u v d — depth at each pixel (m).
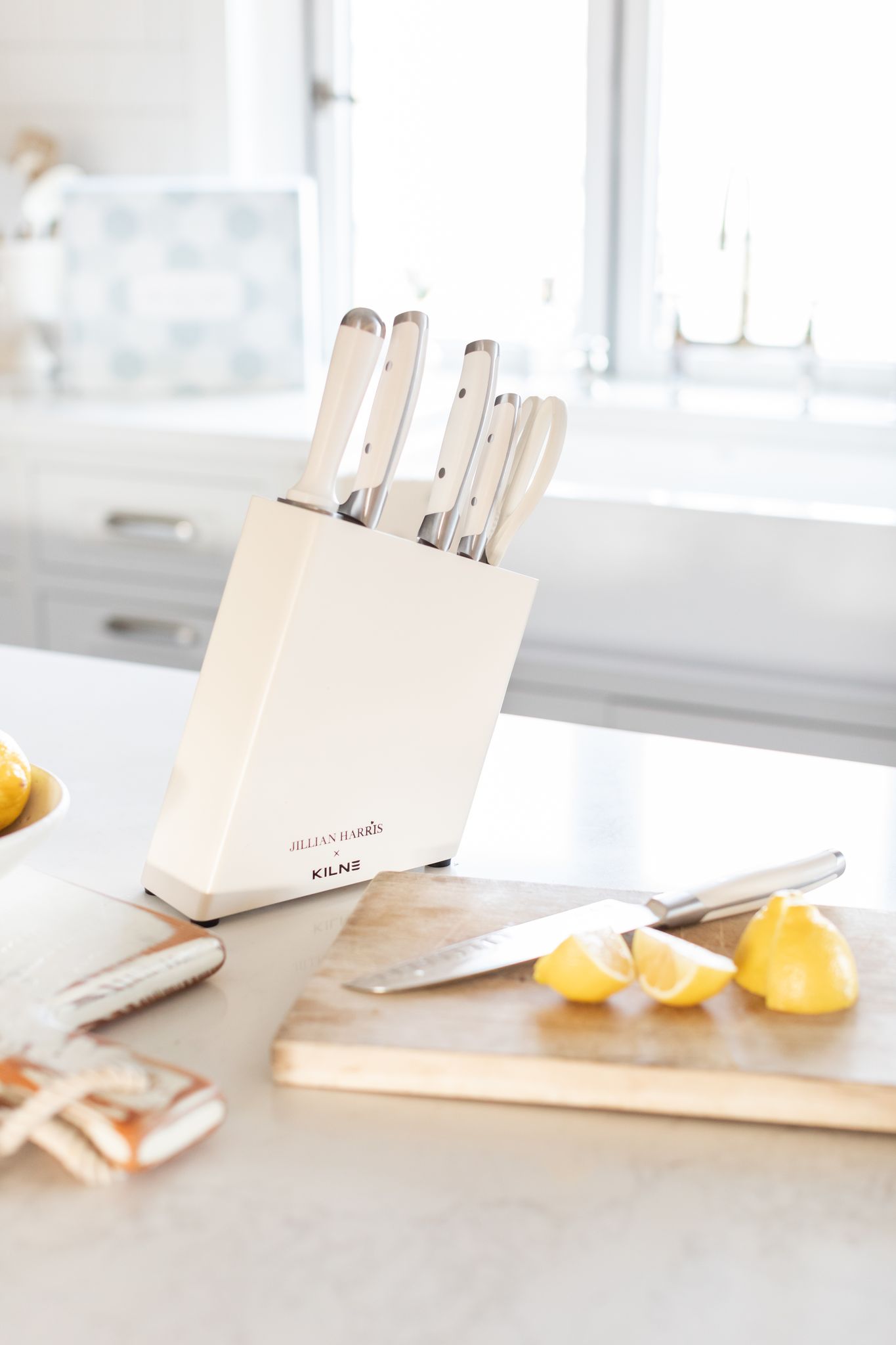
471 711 0.74
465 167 2.62
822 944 0.57
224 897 0.68
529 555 1.92
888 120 2.29
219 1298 0.43
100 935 0.62
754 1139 0.52
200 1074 0.55
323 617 0.65
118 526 2.20
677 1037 0.55
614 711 1.93
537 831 0.82
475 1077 0.53
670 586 1.85
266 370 2.49
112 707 1.04
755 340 2.44
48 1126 0.47
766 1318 0.42
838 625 1.77
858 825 0.84
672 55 2.42
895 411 2.24
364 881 0.74
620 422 2.27
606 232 2.54
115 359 2.47
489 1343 0.41
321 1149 0.51
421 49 2.59
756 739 1.85
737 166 2.41
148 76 2.54
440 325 2.73
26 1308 0.42
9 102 2.66
